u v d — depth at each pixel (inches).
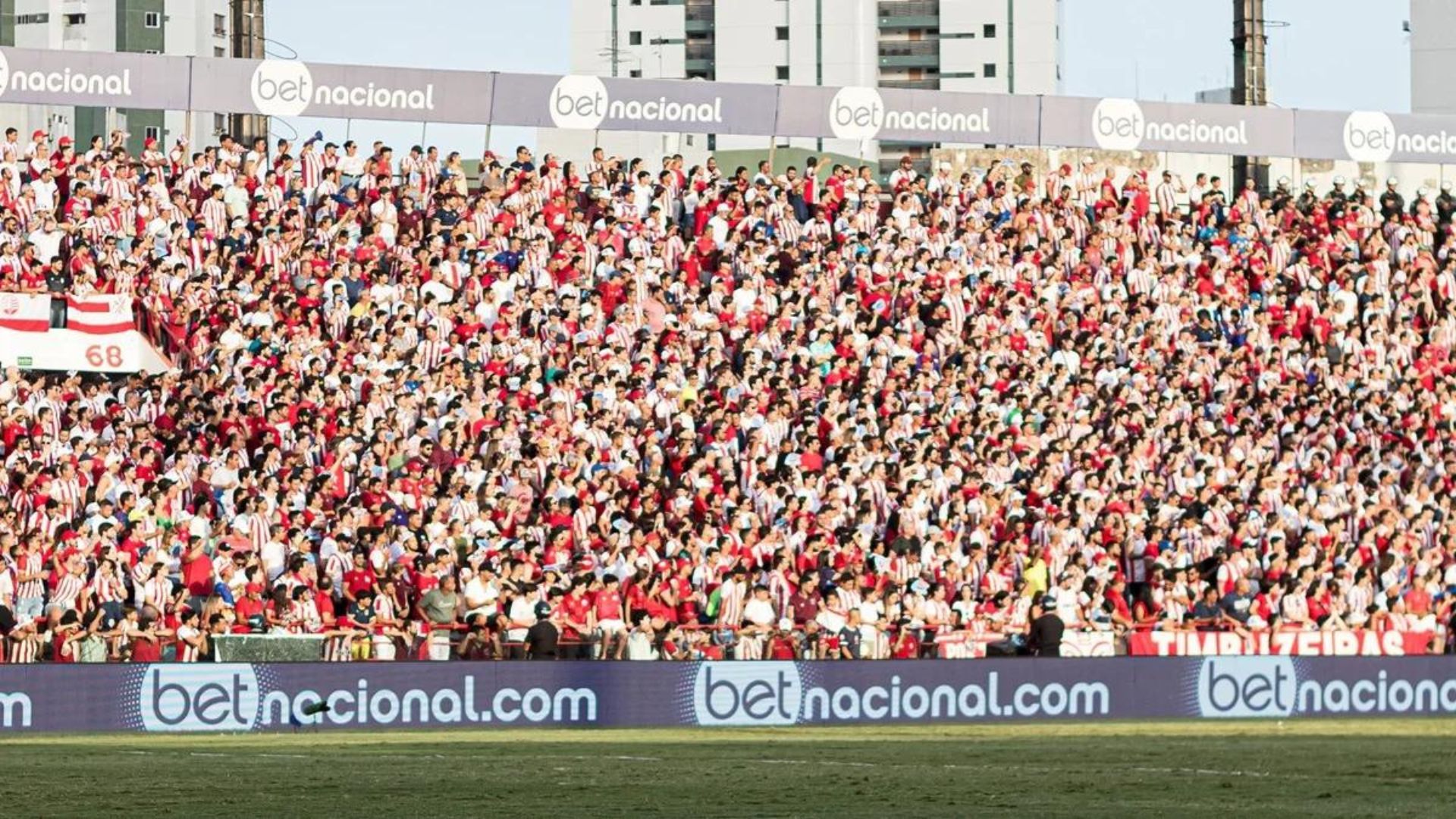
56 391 3730.3
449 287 4279.0
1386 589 3801.7
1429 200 5743.1
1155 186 5802.2
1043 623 3353.8
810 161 4879.4
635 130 4763.8
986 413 4160.9
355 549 3260.3
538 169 4685.0
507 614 3211.1
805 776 2245.3
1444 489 4333.2
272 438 3582.7
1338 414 4478.3
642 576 3304.6
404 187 4559.5
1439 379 4790.8
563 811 1873.8
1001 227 4906.5
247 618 3090.6
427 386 3909.9
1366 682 3403.1
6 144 4308.6
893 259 4653.1
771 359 4328.3
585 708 3063.5
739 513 3550.7
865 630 3346.5
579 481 3641.7
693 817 1831.9
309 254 4217.5
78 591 3034.0
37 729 2849.4
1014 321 4544.8
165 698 2901.1
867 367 4279.0
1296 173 5905.5
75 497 3358.8
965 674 3201.3
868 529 3656.5
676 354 4192.9
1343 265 5093.5
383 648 3083.2
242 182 4421.8
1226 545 3868.1
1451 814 1862.7
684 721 3085.6
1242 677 3334.2
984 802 1968.5
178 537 3253.0
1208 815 1844.2
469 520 3499.0
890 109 4931.1
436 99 4640.8
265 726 2935.5
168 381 3818.9
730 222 4692.4
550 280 4431.6
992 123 4995.1
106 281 4025.6
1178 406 4439.0
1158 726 3139.8
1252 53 5876.0
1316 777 2235.5
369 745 2684.5
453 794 2031.3
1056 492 3912.4
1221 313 4805.6
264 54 4886.8
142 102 4441.4
